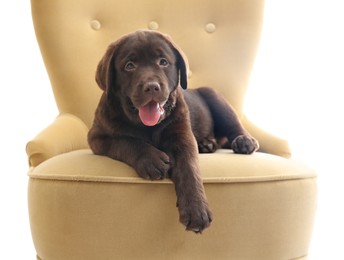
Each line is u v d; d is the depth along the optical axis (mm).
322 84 3775
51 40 3236
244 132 3033
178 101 2469
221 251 2219
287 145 2971
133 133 2381
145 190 2170
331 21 3779
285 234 2320
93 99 3277
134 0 3414
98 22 3381
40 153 2596
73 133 2961
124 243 2174
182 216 2051
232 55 3424
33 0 3250
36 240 2369
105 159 2293
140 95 2207
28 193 2434
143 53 2336
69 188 2207
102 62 2408
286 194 2314
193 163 2225
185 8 3447
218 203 2203
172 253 2195
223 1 3447
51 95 4000
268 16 3902
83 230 2188
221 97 3178
